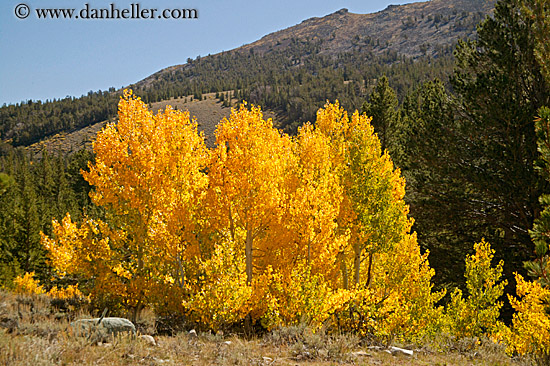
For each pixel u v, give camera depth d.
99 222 16.06
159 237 14.56
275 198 14.92
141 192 15.48
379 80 37.19
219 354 9.28
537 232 8.05
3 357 6.79
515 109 19.36
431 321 14.96
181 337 10.74
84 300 16.73
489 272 14.35
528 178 18.91
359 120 19.25
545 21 13.91
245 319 14.09
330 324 13.25
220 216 15.08
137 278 15.38
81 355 7.80
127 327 10.12
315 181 15.88
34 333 9.53
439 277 25.02
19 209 40.12
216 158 15.40
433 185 23.20
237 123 15.21
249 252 15.30
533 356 10.46
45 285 34.94
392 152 35.81
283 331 11.50
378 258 19.09
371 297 13.72
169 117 16.36
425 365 9.62
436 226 23.97
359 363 9.31
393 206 17.41
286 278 13.61
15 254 38.62
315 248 14.82
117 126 15.98
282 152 16.89
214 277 13.18
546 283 7.96
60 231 15.79
